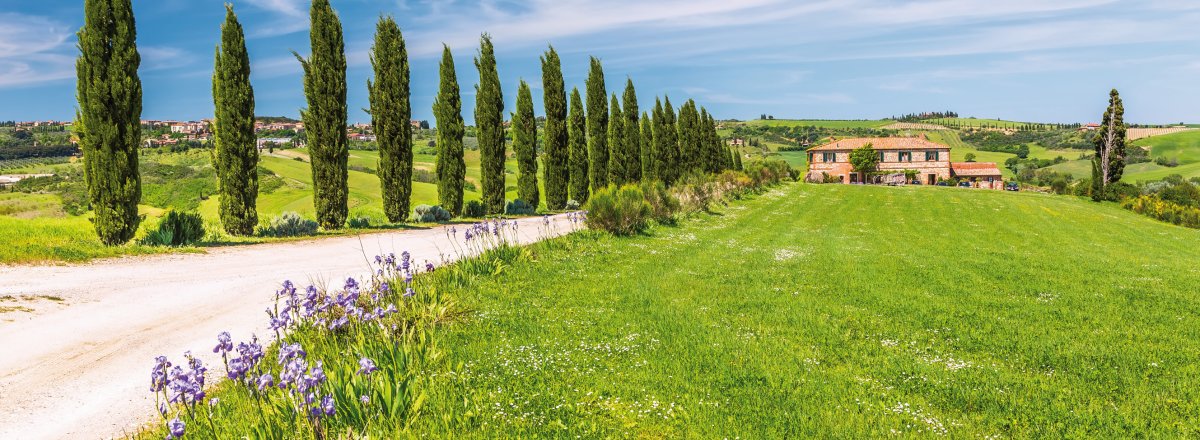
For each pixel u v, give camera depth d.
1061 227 34.97
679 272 14.88
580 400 6.48
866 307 11.56
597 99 40.09
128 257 14.97
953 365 8.01
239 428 5.34
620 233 21.84
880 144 88.69
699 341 8.77
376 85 26.61
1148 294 13.16
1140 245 28.34
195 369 5.08
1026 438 5.86
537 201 37.78
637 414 6.16
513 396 6.50
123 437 5.46
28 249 14.18
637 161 42.91
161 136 181.00
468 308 9.89
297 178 105.94
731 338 8.99
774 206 42.41
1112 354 8.50
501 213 34.16
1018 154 179.25
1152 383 7.38
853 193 55.56
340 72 23.53
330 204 23.53
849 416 6.24
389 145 26.89
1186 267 19.33
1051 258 20.36
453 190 31.05
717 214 34.50
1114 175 68.56
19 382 6.74
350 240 20.28
